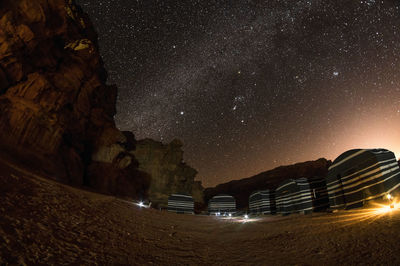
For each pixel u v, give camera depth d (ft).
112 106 113.39
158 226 33.68
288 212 50.83
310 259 16.74
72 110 79.77
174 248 22.70
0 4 52.39
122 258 17.52
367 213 27.55
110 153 94.38
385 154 31.50
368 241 17.40
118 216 32.37
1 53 54.13
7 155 45.62
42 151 63.16
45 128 65.10
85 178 82.07
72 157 75.87
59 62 74.95
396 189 29.60
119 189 92.38
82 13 95.96
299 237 23.06
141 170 122.93
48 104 66.18
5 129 54.85
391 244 15.78
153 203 113.39
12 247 13.97
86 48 81.00
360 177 33.17
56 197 28.50
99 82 89.40
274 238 24.76
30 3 56.85
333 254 16.76
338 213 33.19
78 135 84.12
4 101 56.39
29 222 18.40
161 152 133.08
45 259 14.10
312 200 46.26
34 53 65.41
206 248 23.34
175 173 136.77
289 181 51.60
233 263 18.12
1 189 22.75
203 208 145.18
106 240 20.94
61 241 17.44
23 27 55.83
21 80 61.11
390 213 24.07
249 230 32.68
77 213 25.96
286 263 16.75
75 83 77.46
